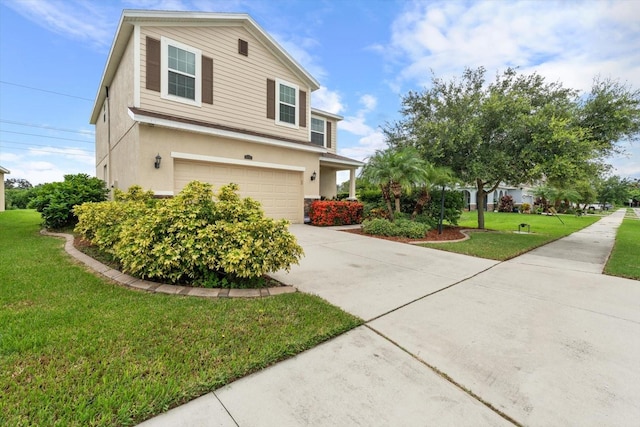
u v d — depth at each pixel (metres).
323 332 2.87
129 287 3.89
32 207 8.97
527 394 2.11
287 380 2.19
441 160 10.61
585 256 7.06
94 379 2.05
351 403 1.97
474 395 2.08
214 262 3.95
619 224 17.86
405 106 12.36
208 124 9.39
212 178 9.48
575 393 2.12
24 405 1.79
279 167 11.05
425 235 9.50
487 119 9.65
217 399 1.96
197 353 2.43
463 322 3.25
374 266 5.60
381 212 11.24
